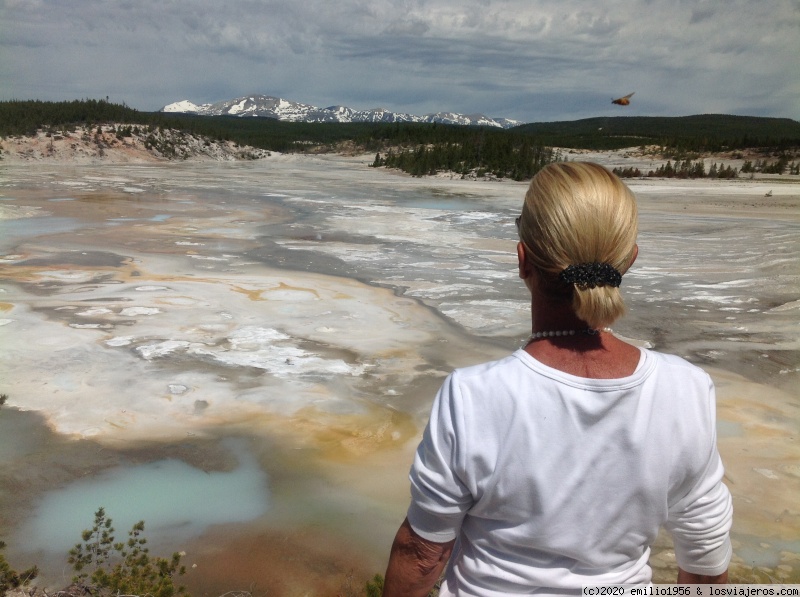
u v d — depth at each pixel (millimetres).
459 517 1209
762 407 6910
